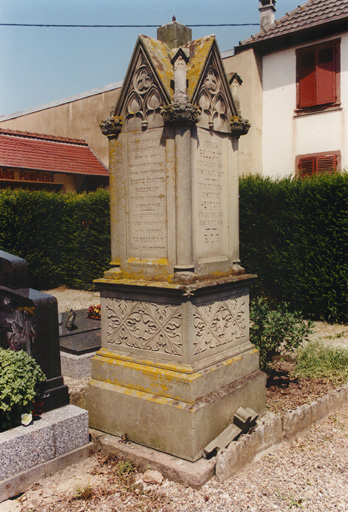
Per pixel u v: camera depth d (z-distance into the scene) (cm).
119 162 448
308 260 957
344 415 486
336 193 912
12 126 2295
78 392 486
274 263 1013
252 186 1038
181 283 395
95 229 1428
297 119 1284
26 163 1593
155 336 417
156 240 425
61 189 1733
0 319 457
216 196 446
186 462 371
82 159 1822
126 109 442
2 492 341
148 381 406
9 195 1362
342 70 1204
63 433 384
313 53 1236
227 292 445
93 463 393
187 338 394
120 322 443
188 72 423
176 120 395
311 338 796
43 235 1433
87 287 1465
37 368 396
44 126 2114
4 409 358
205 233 431
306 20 1241
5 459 345
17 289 431
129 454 392
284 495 341
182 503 333
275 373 600
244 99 1318
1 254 452
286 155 1308
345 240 903
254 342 574
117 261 453
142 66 424
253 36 1312
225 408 409
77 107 1967
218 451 375
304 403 505
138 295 427
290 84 1291
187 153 400
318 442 427
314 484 356
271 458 397
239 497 338
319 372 589
